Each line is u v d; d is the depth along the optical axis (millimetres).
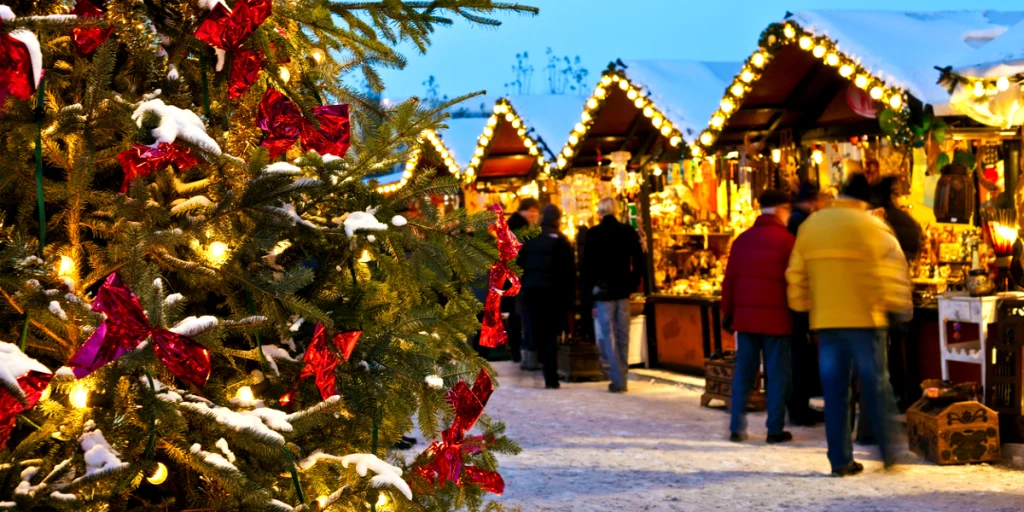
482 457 2930
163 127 2029
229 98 2521
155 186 2299
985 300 6836
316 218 2457
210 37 2283
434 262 2516
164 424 1976
